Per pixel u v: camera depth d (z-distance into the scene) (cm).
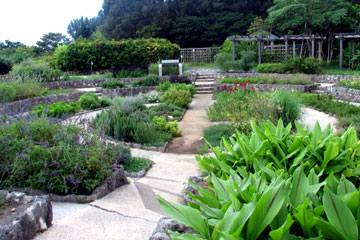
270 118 686
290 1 2162
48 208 279
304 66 1698
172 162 559
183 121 953
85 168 375
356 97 1148
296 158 214
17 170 352
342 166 208
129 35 3694
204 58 2733
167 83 1451
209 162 243
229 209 144
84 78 1809
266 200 133
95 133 446
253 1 3469
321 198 166
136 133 685
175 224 204
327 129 255
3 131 390
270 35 2170
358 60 1870
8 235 228
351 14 2162
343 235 121
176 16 3628
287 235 129
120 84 1599
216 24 3394
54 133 417
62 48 2302
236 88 1091
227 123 780
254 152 223
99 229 271
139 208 327
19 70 1548
